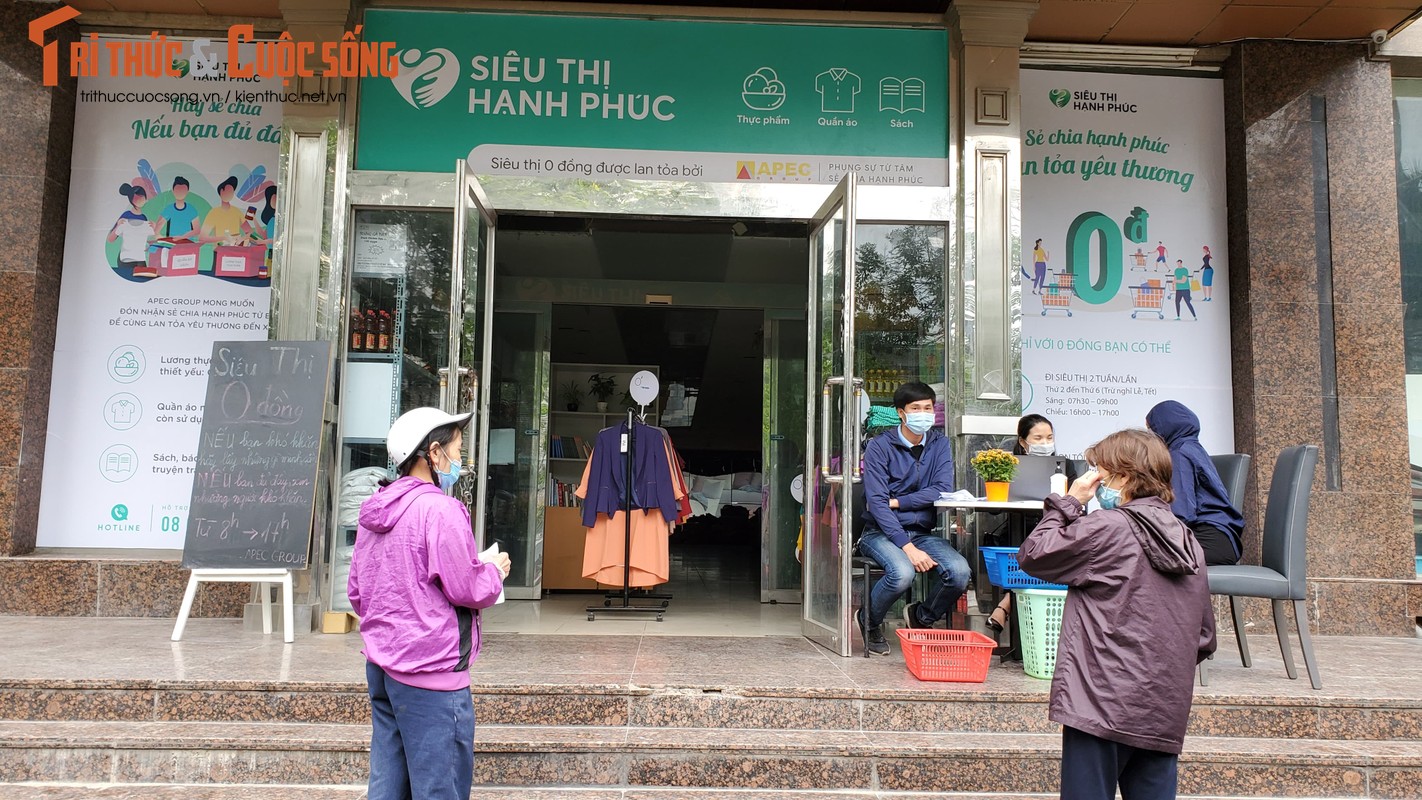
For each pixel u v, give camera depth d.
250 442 4.77
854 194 4.46
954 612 4.86
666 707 3.58
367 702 3.50
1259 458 5.57
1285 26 5.64
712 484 13.11
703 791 3.26
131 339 5.60
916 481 4.53
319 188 5.22
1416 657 4.59
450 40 5.41
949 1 5.45
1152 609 2.32
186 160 5.69
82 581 5.29
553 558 7.38
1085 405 5.71
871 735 3.47
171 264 5.64
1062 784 2.39
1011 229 5.29
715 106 5.45
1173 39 5.80
